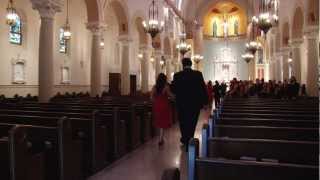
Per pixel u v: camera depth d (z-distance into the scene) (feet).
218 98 61.98
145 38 65.77
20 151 12.05
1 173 11.88
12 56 46.65
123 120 23.86
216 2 122.93
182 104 21.63
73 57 61.11
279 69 76.64
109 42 73.00
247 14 119.44
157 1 74.79
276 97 47.57
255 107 24.79
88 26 46.16
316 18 44.93
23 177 12.29
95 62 46.50
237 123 16.42
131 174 18.63
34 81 51.21
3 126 15.53
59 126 14.89
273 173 6.92
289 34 60.39
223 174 7.32
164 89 25.93
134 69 81.00
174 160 21.85
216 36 131.34
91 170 18.53
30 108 24.85
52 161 14.93
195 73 21.66
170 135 31.96
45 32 33.83
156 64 74.90
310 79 46.83
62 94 55.88
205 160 7.43
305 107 25.04
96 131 18.94
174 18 99.55
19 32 48.16
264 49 115.96
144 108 29.04
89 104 29.25
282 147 10.00
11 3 41.65
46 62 33.88
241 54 127.75
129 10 56.18
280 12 70.64
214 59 130.62
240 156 10.30
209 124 12.38
